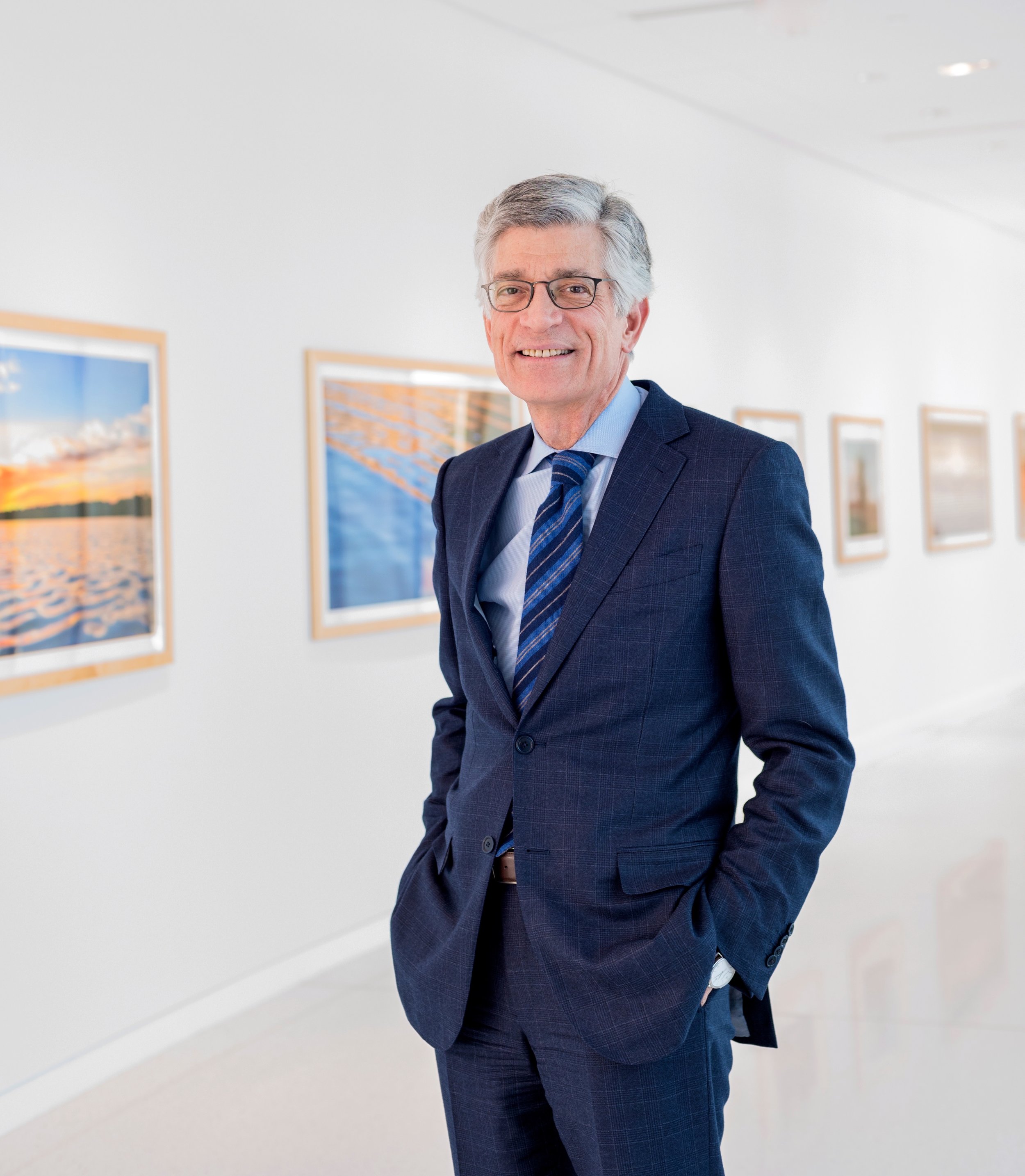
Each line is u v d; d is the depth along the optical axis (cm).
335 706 488
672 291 695
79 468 385
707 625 177
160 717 418
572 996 170
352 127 492
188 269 426
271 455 459
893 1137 342
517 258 180
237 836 447
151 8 412
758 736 179
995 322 1138
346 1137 352
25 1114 370
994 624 1113
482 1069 187
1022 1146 334
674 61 631
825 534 852
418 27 523
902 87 696
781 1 552
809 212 838
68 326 381
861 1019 422
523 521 195
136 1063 406
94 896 395
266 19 454
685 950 166
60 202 383
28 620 370
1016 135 808
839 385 874
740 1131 348
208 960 435
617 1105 171
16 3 369
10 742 369
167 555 416
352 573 491
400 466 512
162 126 416
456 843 188
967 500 1063
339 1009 447
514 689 183
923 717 977
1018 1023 412
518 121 580
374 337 504
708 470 178
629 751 174
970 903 540
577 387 181
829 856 624
